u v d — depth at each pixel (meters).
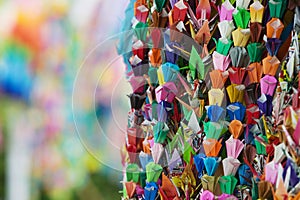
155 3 1.07
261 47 1.00
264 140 0.99
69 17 3.48
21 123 3.82
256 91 1.01
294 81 0.96
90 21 3.23
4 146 3.86
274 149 0.96
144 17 1.09
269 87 0.98
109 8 2.89
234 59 1.00
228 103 1.02
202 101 1.04
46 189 3.85
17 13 3.64
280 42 0.98
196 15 1.04
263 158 0.99
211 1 1.04
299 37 0.95
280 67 0.99
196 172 1.04
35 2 3.63
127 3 1.19
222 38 1.01
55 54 3.58
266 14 1.00
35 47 3.62
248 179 1.01
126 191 1.11
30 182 3.86
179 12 1.04
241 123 1.00
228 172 1.00
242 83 1.00
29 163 3.85
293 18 0.99
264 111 0.99
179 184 1.05
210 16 1.04
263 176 0.96
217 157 1.01
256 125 1.00
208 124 1.01
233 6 1.03
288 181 0.92
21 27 3.62
